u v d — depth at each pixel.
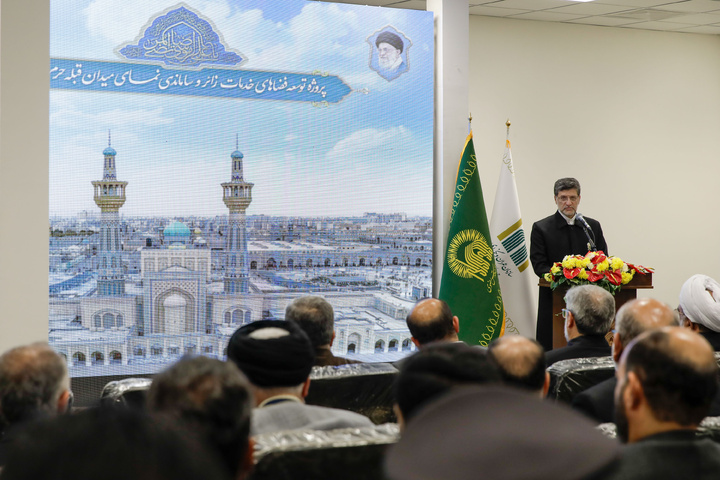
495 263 5.57
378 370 2.61
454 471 0.51
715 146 8.26
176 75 5.12
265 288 5.35
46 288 4.63
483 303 5.39
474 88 7.34
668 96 8.04
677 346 1.33
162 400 1.17
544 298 5.51
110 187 5.02
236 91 5.25
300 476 1.38
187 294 5.20
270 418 1.82
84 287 4.98
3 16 4.43
